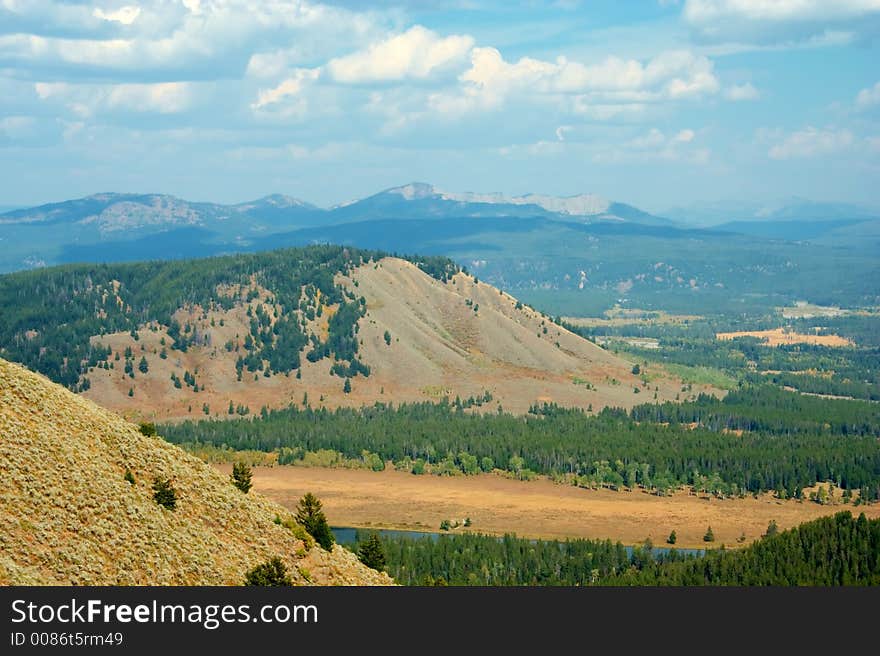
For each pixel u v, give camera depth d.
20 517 116.69
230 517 143.75
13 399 136.00
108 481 131.25
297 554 145.00
